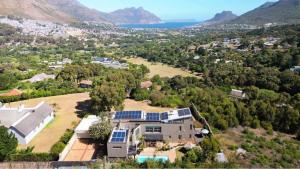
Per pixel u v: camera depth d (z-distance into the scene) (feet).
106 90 315.78
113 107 325.21
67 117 317.83
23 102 375.04
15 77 508.94
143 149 236.63
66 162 207.10
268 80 438.81
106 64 647.15
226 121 285.84
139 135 247.70
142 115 258.78
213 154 214.48
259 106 311.47
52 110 315.37
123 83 380.99
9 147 215.51
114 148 216.54
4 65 637.30
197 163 202.18
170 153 230.68
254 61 585.63
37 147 245.86
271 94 374.22
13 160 216.13
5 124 263.29
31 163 209.36
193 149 222.28
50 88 424.87
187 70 638.12
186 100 353.92
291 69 497.05
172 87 450.71
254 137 265.54
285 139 268.41
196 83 466.70
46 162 208.64
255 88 390.63
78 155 229.66
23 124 259.39
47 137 266.36
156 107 350.64
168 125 248.32
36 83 465.47
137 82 417.28
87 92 418.31
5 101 375.04
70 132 261.85
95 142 251.39
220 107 311.68
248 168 207.21
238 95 390.01
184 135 250.16
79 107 351.67
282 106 318.45
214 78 487.20
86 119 285.43
